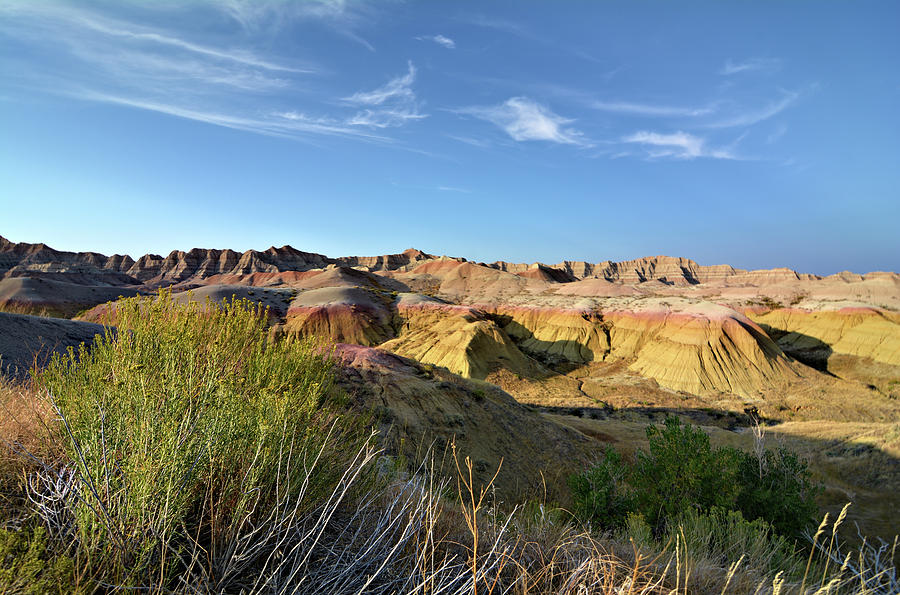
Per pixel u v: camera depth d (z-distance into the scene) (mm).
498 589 2352
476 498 4719
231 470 2355
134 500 1981
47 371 3182
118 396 2451
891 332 86000
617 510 10992
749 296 126562
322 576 2207
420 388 21203
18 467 2402
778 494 13648
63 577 1701
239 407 2650
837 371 83375
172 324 3521
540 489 17719
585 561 2615
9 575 1544
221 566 2045
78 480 2092
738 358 77062
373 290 118125
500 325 116625
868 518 17375
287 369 3867
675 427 13016
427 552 2627
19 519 2006
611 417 54375
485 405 23938
